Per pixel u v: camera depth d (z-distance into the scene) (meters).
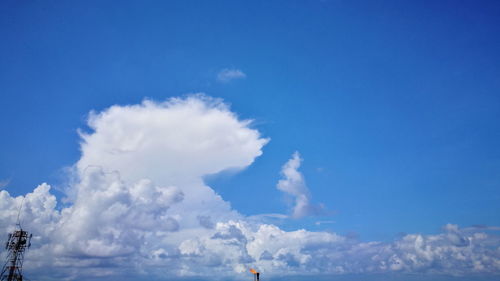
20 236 138.25
